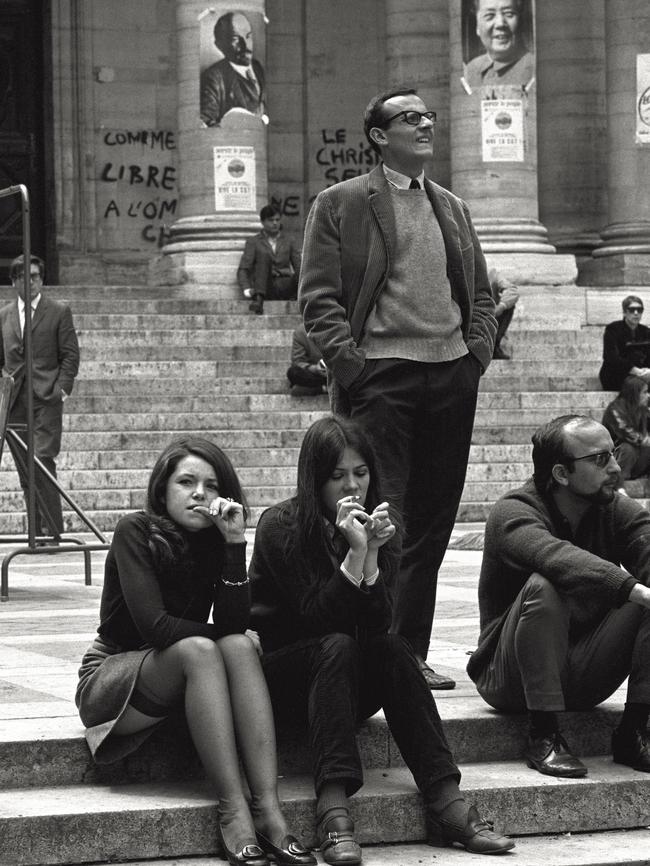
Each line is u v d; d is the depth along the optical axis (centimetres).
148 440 1705
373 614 579
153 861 548
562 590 609
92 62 2659
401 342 667
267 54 2766
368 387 666
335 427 595
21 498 1538
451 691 675
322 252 673
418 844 574
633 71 2430
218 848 554
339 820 550
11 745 575
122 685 567
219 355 1977
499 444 1805
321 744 559
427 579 684
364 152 2800
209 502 577
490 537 636
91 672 582
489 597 640
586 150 2695
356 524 572
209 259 2266
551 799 593
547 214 2694
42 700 640
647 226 2417
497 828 588
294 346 1862
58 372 1365
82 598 1013
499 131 2281
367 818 570
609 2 2452
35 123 2658
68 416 1731
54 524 1111
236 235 2275
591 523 641
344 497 587
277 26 2770
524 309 2258
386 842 572
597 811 598
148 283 2394
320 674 564
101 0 2659
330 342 664
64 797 564
